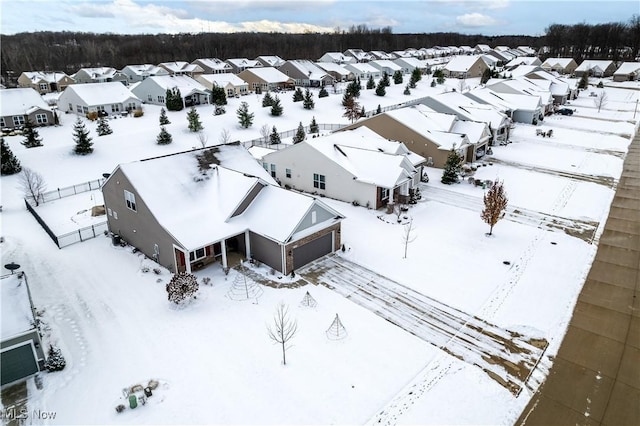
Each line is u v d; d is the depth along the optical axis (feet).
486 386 50.85
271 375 51.93
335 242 82.53
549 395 49.67
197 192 81.10
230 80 258.57
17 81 320.09
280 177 122.83
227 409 47.29
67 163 135.85
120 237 86.99
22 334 50.37
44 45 524.11
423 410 47.39
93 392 49.78
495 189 89.30
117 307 65.36
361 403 48.14
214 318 62.69
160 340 58.08
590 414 47.11
